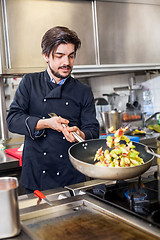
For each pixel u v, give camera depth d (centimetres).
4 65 245
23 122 141
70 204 90
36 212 84
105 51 290
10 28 246
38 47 258
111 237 70
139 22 309
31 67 256
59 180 154
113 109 349
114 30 294
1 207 69
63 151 153
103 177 89
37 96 153
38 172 153
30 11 253
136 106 362
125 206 85
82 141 116
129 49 304
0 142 253
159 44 324
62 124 128
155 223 73
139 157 110
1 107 268
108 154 100
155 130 327
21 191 217
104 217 81
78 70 274
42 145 152
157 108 366
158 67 324
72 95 158
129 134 306
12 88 315
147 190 95
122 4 297
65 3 268
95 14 282
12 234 70
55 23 264
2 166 206
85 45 279
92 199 93
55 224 78
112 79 355
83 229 75
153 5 317
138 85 366
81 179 158
